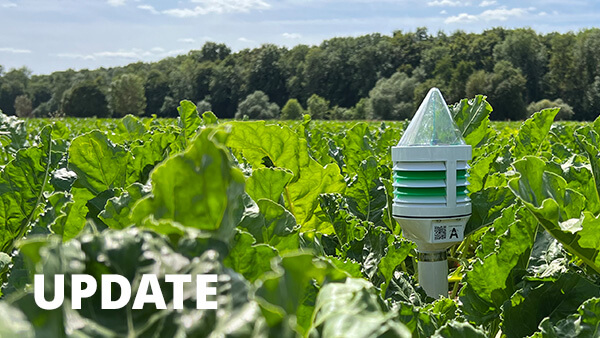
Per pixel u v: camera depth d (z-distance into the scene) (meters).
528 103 99.62
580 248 1.39
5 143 3.29
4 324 0.44
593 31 95.44
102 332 0.49
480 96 3.96
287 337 0.50
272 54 118.19
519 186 1.38
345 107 111.56
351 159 4.19
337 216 2.26
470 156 2.04
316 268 0.57
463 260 3.04
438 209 1.98
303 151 2.54
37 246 0.55
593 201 1.76
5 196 1.97
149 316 0.50
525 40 100.69
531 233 1.63
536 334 1.19
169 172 0.66
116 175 2.01
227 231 0.66
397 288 1.89
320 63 112.75
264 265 0.88
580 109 95.38
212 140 0.66
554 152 3.45
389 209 2.71
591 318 1.13
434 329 1.33
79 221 1.52
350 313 0.50
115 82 111.44
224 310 0.51
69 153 1.96
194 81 121.31
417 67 107.06
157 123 6.74
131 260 0.53
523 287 1.54
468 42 108.12
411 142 2.09
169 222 0.59
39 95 137.25
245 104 109.94
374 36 117.19
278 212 1.41
